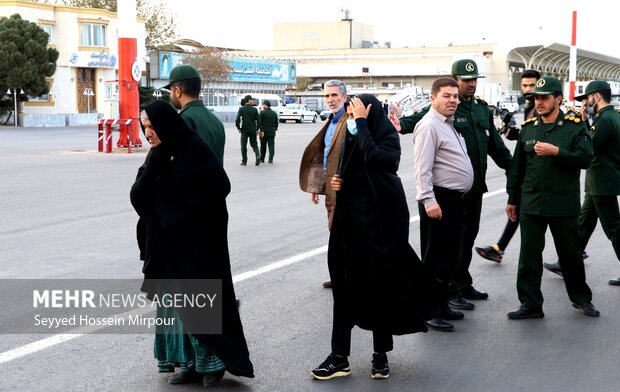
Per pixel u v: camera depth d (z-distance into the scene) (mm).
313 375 4902
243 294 6949
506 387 4773
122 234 9836
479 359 5301
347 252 4887
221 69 64188
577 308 6531
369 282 4852
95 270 7805
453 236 6062
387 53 92500
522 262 6293
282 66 77250
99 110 56750
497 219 11422
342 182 4918
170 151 4527
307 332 5859
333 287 4984
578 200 6262
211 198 4582
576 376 4969
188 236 4551
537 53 73500
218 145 5207
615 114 7395
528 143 6227
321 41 117438
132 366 5062
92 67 55469
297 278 7570
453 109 5992
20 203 12594
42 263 8117
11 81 45562
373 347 5316
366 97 4918
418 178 5934
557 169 6117
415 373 5027
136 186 4570
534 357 5344
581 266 6383
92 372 4934
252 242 9359
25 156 22906
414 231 10180
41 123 48312
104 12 55531
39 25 51656
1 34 45531
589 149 6043
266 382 4828
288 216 11430
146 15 68875
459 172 6004
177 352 4715
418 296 4961
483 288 7355
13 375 4859
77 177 16828
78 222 10734
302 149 27359
